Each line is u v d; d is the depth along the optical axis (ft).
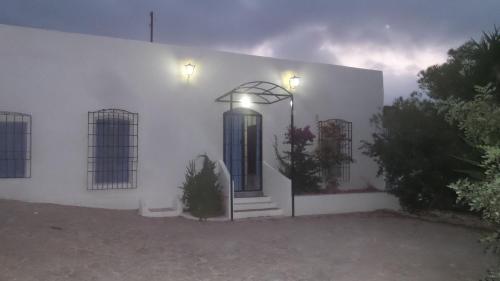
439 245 26.17
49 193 31.32
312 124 43.24
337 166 43.11
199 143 36.99
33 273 17.43
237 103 39.04
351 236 28.22
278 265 20.79
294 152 39.06
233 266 20.39
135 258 20.88
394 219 36.24
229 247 24.04
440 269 20.62
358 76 46.47
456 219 36.52
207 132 37.40
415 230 31.24
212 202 33.30
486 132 12.09
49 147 31.42
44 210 28.43
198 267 20.02
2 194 29.94
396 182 38.75
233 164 39.19
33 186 30.83
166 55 35.99
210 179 33.99
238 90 38.99
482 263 21.81
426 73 37.22
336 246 25.14
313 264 21.11
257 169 40.19
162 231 27.35
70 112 32.22
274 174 38.11
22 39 30.86
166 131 35.68
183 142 36.32
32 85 31.04
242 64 39.45
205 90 37.50
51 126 31.53
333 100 44.68
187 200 34.01
